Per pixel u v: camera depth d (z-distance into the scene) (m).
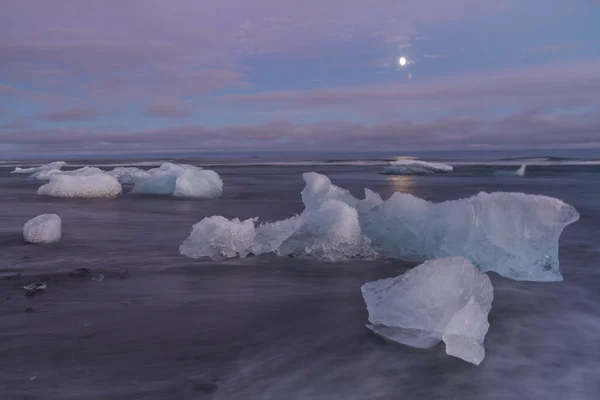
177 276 3.76
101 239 5.33
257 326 2.68
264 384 2.01
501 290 3.41
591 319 2.82
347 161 35.91
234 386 1.99
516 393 1.95
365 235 4.67
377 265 4.14
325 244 4.38
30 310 2.89
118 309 2.95
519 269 3.79
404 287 2.79
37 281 3.54
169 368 2.15
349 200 5.47
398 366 2.19
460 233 4.08
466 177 15.96
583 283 3.58
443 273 2.71
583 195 9.67
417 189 11.84
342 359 2.26
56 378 2.04
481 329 2.38
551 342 2.48
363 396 1.92
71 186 10.09
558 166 21.00
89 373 2.09
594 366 2.21
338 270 3.98
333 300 3.17
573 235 5.52
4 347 2.36
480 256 3.95
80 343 2.42
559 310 2.98
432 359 2.26
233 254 4.45
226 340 2.48
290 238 4.54
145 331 2.59
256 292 3.35
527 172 17.38
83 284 3.49
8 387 1.95
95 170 11.97
